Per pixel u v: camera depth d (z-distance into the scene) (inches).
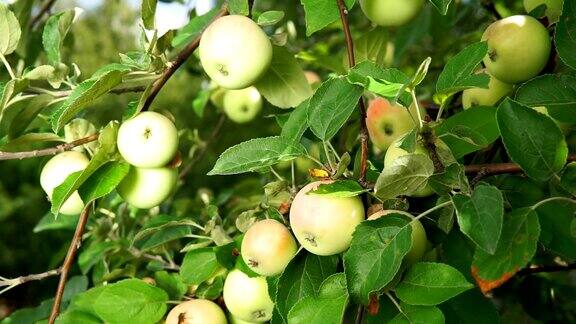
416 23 49.1
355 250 26.8
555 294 44.8
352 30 55.0
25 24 46.4
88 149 33.5
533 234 25.8
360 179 29.0
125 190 32.5
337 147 48.6
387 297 28.5
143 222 47.1
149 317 33.3
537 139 26.6
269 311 32.0
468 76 28.3
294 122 31.4
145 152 31.1
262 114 52.5
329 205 28.0
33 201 119.0
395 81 28.8
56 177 32.5
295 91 35.5
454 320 30.3
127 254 41.5
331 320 27.5
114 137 31.3
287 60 34.8
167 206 50.4
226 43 30.8
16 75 35.6
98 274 41.6
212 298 33.8
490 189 25.2
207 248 34.1
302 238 28.7
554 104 28.5
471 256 30.9
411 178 27.1
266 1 66.1
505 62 31.7
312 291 29.5
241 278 31.8
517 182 30.8
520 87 28.7
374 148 41.7
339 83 29.7
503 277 26.2
